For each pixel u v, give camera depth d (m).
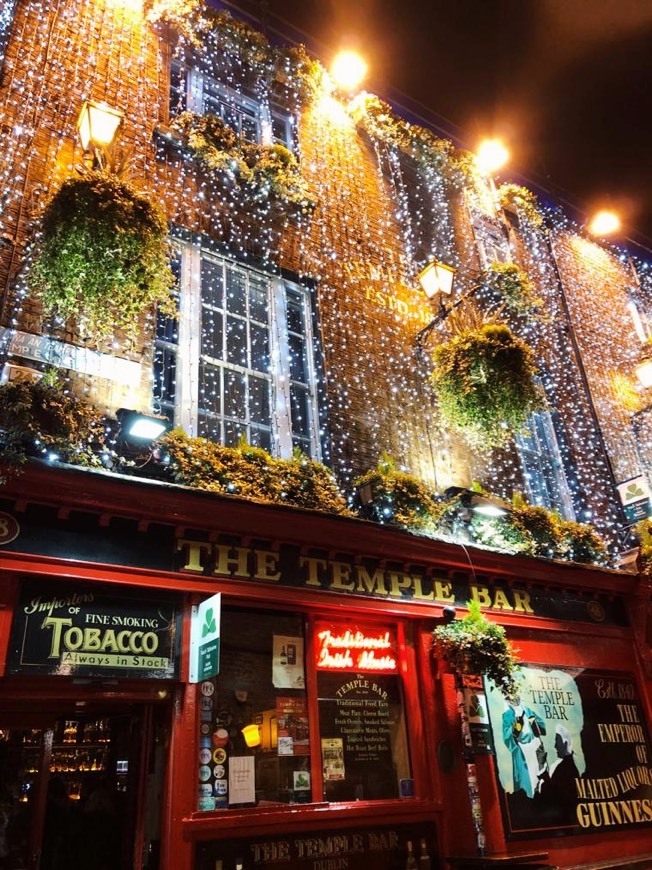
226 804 5.38
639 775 8.03
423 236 10.23
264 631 6.16
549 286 11.84
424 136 10.88
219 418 7.18
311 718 6.07
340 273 8.80
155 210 5.85
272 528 6.12
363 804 5.93
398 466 8.17
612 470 10.66
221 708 5.67
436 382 8.22
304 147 9.34
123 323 5.99
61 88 7.21
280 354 7.88
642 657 8.77
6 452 4.84
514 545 8.11
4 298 5.95
